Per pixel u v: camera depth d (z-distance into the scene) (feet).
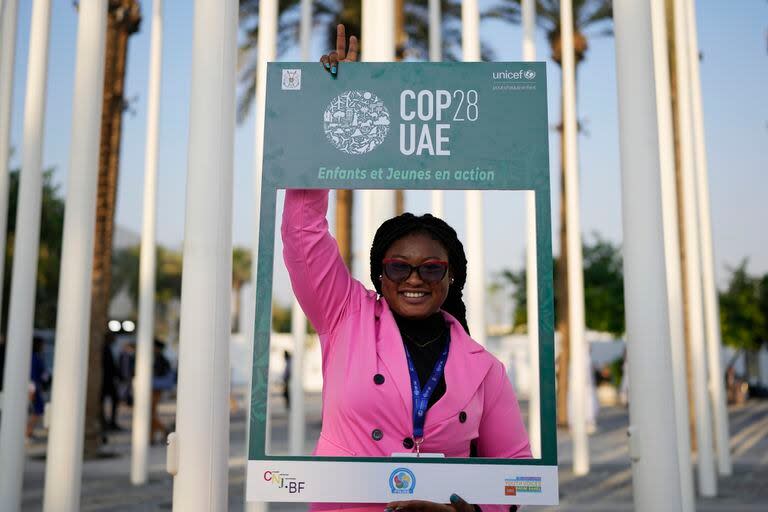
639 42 10.89
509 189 8.10
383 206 15.79
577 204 32.35
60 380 15.53
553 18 54.90
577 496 25.93
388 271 7.70
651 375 10.33
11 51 19.54
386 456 7.43
